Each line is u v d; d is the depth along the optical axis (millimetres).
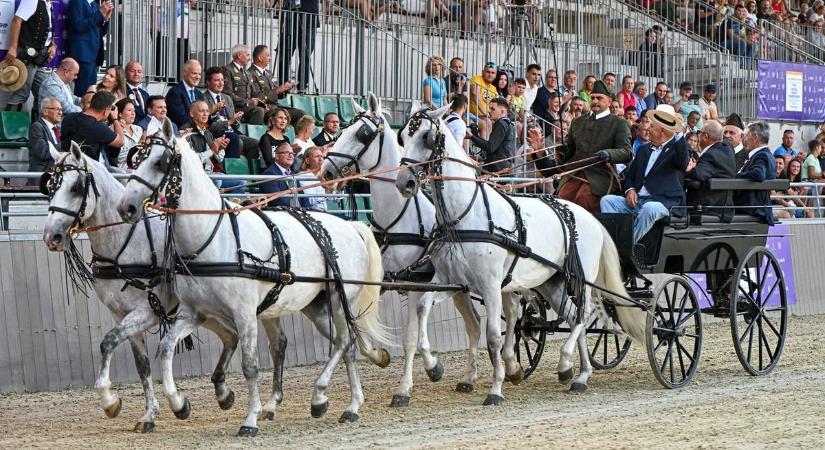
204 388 12508
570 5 24469
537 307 13164
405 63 21141
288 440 9500
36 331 12203
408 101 21109
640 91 22891
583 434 9492
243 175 13414
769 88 26734
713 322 18844
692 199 13453
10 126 14656
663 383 12336
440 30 21766
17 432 9992
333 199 15172
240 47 17156
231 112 16359
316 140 16484
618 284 12539
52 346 12305
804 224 20734
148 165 9297
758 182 13539
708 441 9094
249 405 9797
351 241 10781
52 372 12273
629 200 12828
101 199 10008
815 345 16312
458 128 13578
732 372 13656
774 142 26828
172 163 9336
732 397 11609
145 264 10016
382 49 20891
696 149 20078
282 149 14352
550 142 19609
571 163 13312
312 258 10297
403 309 15281
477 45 22234
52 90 14547
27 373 12086
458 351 15820
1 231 12227
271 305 10078
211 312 9820
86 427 10250
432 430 9898
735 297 13125
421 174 10969
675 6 26828
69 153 9922
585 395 11984
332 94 19906
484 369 14133
